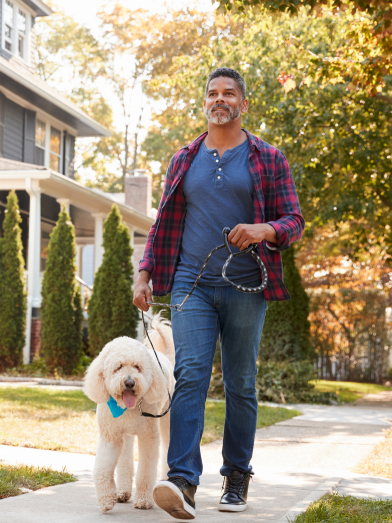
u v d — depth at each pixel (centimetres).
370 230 1402
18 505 332
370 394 1449
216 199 327
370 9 637
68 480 399
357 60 844
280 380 1135
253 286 327
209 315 323
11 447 527
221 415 802
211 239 325
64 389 1035
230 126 336
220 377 1118
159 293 347
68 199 1579
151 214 2445
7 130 1734
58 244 1318
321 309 2088
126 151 3397
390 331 2108
